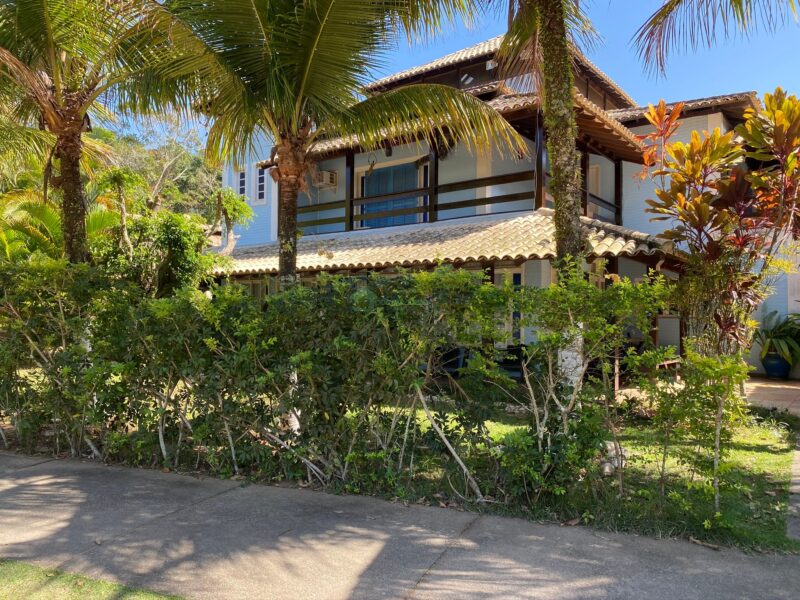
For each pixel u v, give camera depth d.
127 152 28.34
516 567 3.64
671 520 4.26
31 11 6.79
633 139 12.82
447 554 3.84
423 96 7.37
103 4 6.58
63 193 7.84
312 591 3.36
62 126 7.62
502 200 12.84
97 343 6.26
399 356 4.93
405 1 6.55
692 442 4.82
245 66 6.67
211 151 7.81
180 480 5.61
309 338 5.25
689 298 8.21
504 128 7.86
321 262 12.75
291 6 6.35
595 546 3.95
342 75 6.73
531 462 4.52
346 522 4.44
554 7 6.05
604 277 4.90
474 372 4.97
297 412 5.43
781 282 15.59
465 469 4.82
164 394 6.10
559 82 6.01
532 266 12.42
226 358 5.48
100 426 6.40
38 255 7.11
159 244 10.27
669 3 7.20
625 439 6.18
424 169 16.44
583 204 13.47
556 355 4.67
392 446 5.23
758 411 9.41
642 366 4.96
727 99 14.09
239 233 19.28
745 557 3.77
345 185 17.28
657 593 3.29
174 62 6.65
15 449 6.96
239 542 4.06
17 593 3.33
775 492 5.18
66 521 4.48
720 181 8.04
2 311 6.76
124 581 3.48
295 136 7.30
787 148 7.43
